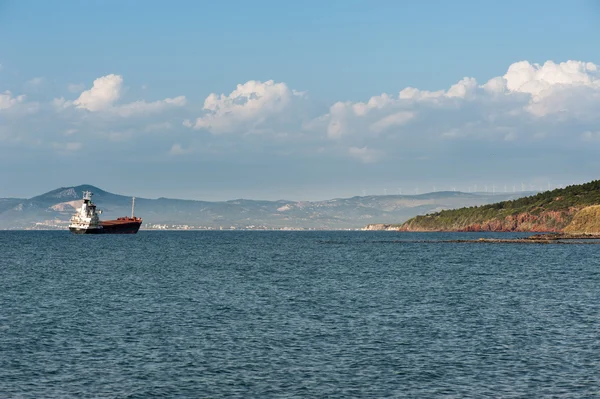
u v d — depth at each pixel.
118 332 48.19
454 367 38.28
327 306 61.91
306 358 40.31
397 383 35.16
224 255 159.00
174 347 43.16
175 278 91.75
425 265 120.38
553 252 164.12
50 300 66.00
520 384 34.97
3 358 39.94
